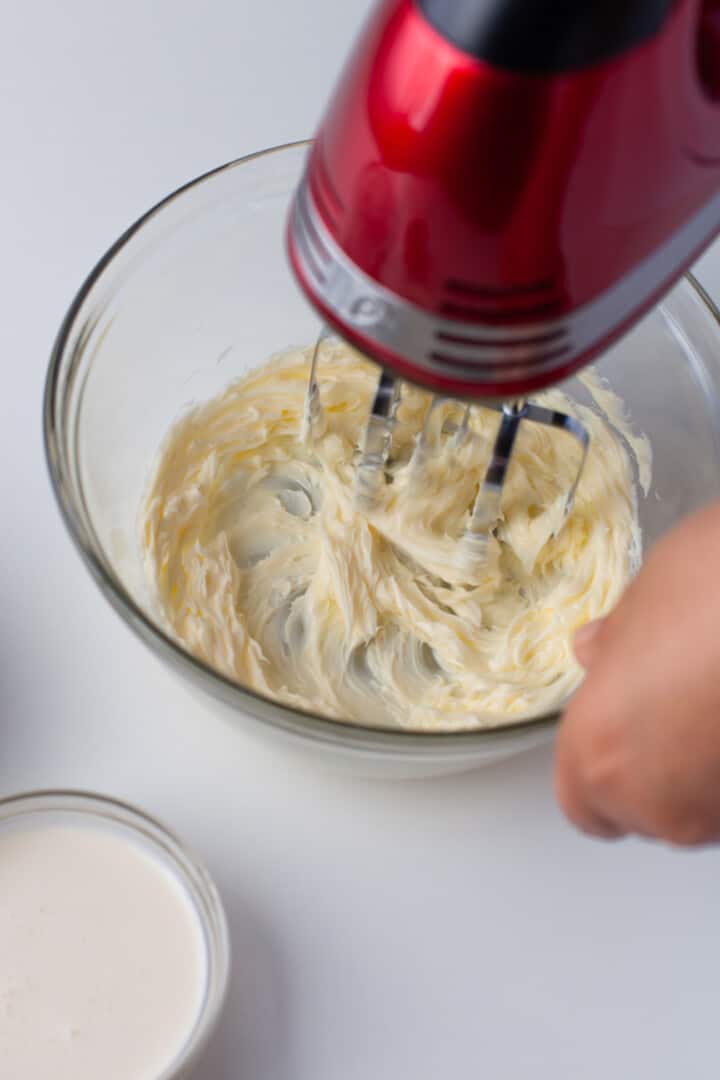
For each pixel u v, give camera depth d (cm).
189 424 64
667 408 63
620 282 45
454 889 58
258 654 61
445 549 62
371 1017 56
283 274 63
